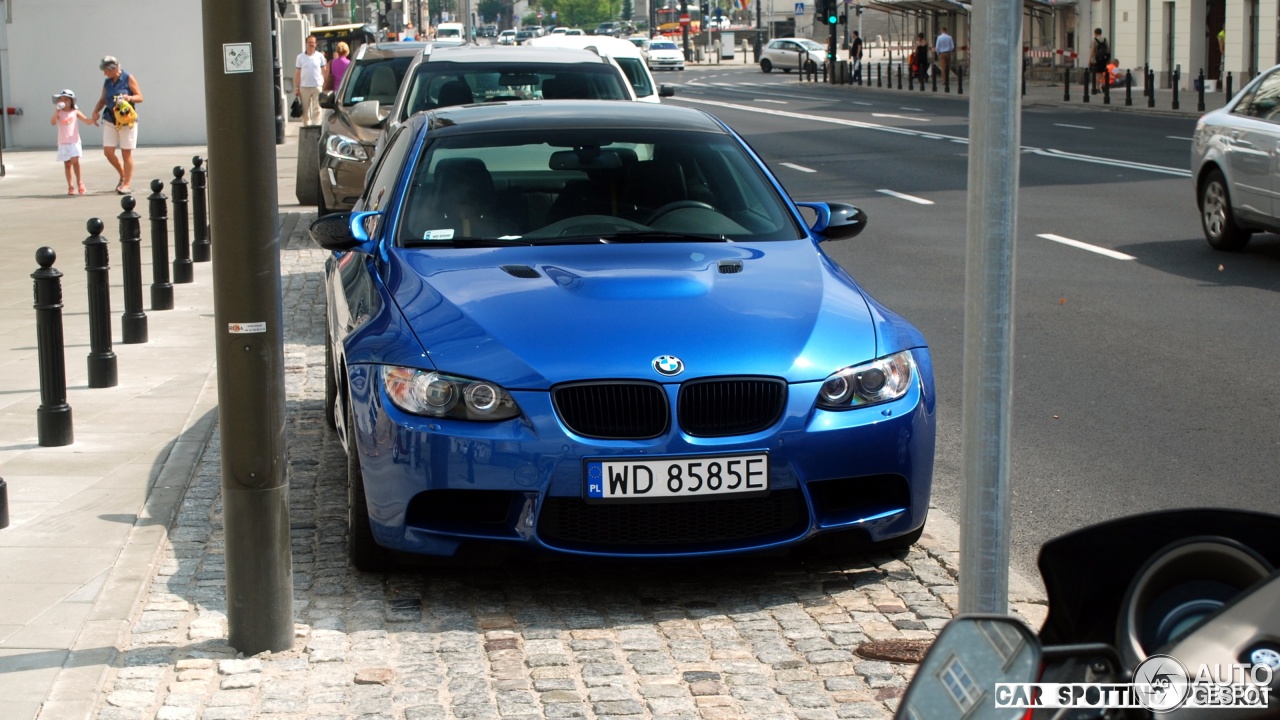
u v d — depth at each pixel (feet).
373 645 14.97
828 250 45.06
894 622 15.51
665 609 16.14
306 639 15.08
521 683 13.98
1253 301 34.50
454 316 16.88
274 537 14.58
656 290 17.33
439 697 13.65
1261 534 8.15
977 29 10.21
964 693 6.10
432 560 16.29
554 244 19.48
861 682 13.97
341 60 100.07
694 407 15.89
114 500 19.93
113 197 65.82
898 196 59.88
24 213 59.52
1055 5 173.88
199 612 15.80
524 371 15.88
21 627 15.14
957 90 171.42
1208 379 26.89
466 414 15.85
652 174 20.85
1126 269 39.68
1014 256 10.37
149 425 24.39
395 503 16.11
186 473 21.20
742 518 16.12
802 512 16.17
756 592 16.61
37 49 96.68
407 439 15.93
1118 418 24.34
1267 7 128.88
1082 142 82.89
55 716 13.01
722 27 402.31
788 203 20.95
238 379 14.28
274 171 14.07
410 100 39.52
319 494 20.39
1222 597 7.28
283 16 134.62
